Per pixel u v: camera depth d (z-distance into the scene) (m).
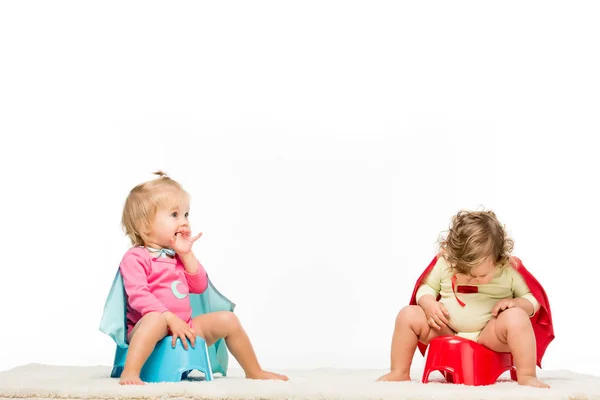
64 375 2.93
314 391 2.21
